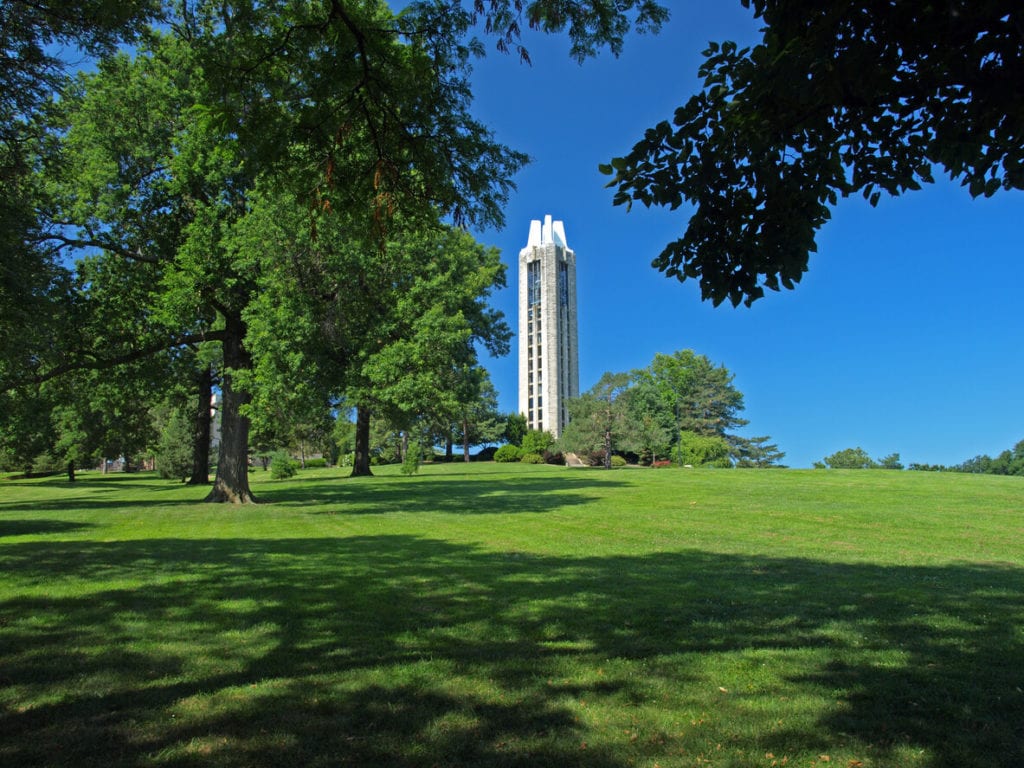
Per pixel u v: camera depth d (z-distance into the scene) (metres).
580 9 5.36
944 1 2.95
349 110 5.87
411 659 4.91
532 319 118.88
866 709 4.04
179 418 49.81
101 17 7.23
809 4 3.22
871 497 18.70
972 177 3.70
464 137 6.18
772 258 3.95
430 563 9.12
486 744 3.56
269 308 17.80
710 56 3.63
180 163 17.66
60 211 18.08
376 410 25.06
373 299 20.22
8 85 8.34
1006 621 6.00
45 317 14.02
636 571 8.52
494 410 75.69
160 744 3.53
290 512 17.45
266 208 16.64
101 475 63.06
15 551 10.18
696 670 4.70
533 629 5.73
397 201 6.50
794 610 6.40
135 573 8.24
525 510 17.02
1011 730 3.74
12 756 3.38
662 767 3.32
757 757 3.43
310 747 3.51
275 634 5.54
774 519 14.46
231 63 5.75
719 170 3.80
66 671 4.60
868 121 3.73
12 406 21.53
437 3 5.38
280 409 18.98
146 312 20.22
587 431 51.34
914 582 7.82
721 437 74.44
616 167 3.87
